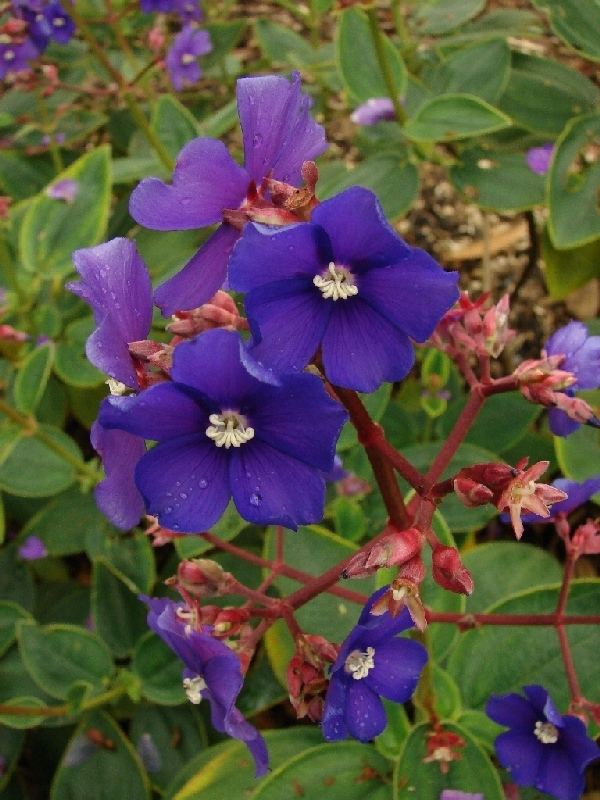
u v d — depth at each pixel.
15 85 0.48
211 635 0.18
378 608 0.15
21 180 0.44
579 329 0.18
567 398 0.17
